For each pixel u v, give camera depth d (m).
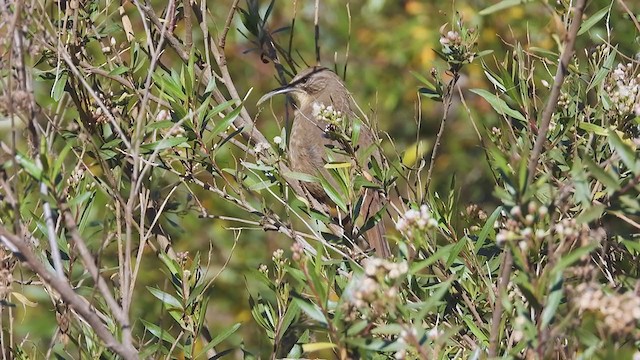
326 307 6.15
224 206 14.34
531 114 8.36
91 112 8.82
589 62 8.69
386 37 16.86
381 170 8.55
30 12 7.35
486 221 8.02
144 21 8.16
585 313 5.75
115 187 7.50
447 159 15.69
